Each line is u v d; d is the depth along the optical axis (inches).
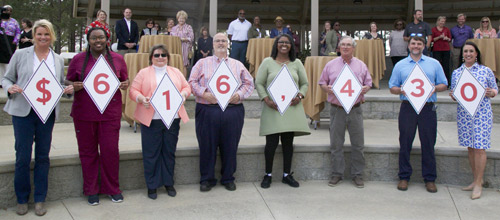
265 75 154.6
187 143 171.9
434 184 153.9
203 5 505.4
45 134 127.5
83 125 132.3
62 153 144.9
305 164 168.6
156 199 142.3
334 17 574.2
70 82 131.3
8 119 221.8
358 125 156.2
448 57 307.0
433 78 149.6
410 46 150.9
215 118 146.2
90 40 130.6
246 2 524.4
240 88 150.3
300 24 576.7
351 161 161.6
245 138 187.0
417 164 164.6
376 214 131.2
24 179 125.5
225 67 143.0
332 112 159.6
